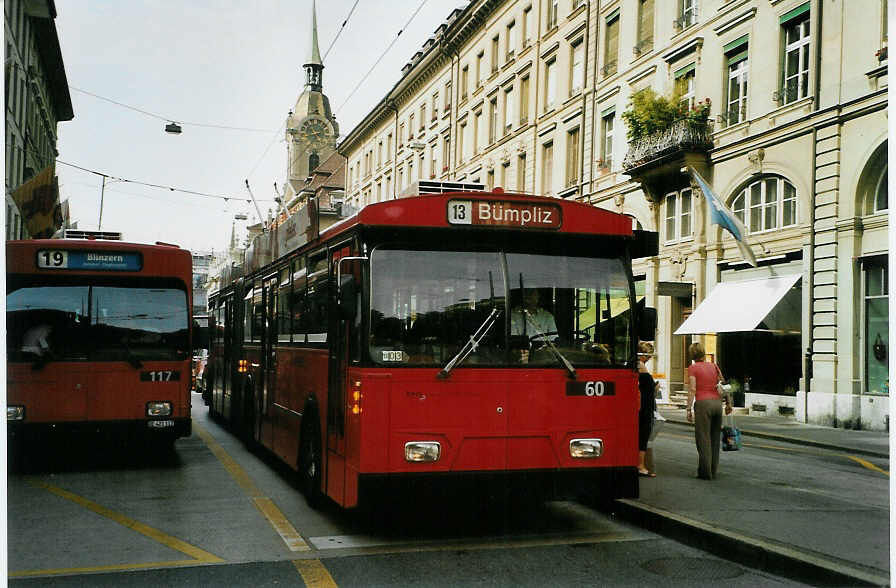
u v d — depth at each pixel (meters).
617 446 7.40
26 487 10.05
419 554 6.86
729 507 8.35
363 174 68.44
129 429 11.45
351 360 7.20
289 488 10.10
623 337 7.54
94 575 6.14
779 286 23.58
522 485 7.11
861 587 5.60
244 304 14.81
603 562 6.62
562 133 37.06
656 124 27.73
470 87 46.88
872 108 20.86
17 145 37.75
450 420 7.03
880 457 15.28
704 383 10.62
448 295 7.19
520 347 7.23
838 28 22.14
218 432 16.75
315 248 9.12
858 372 21.16
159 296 11.79
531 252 7.41
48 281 11.30
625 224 7.68
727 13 26.66
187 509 8.72
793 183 23.50
